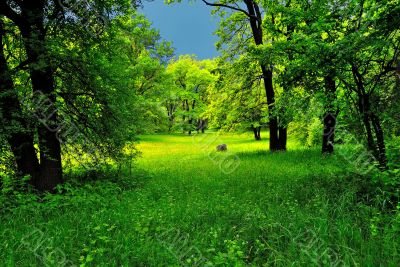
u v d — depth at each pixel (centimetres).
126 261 465
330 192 720
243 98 1972
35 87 905
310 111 1062
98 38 994
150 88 3688
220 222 619
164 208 711
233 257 455
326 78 808
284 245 513
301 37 788
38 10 868
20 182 852
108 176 1116
